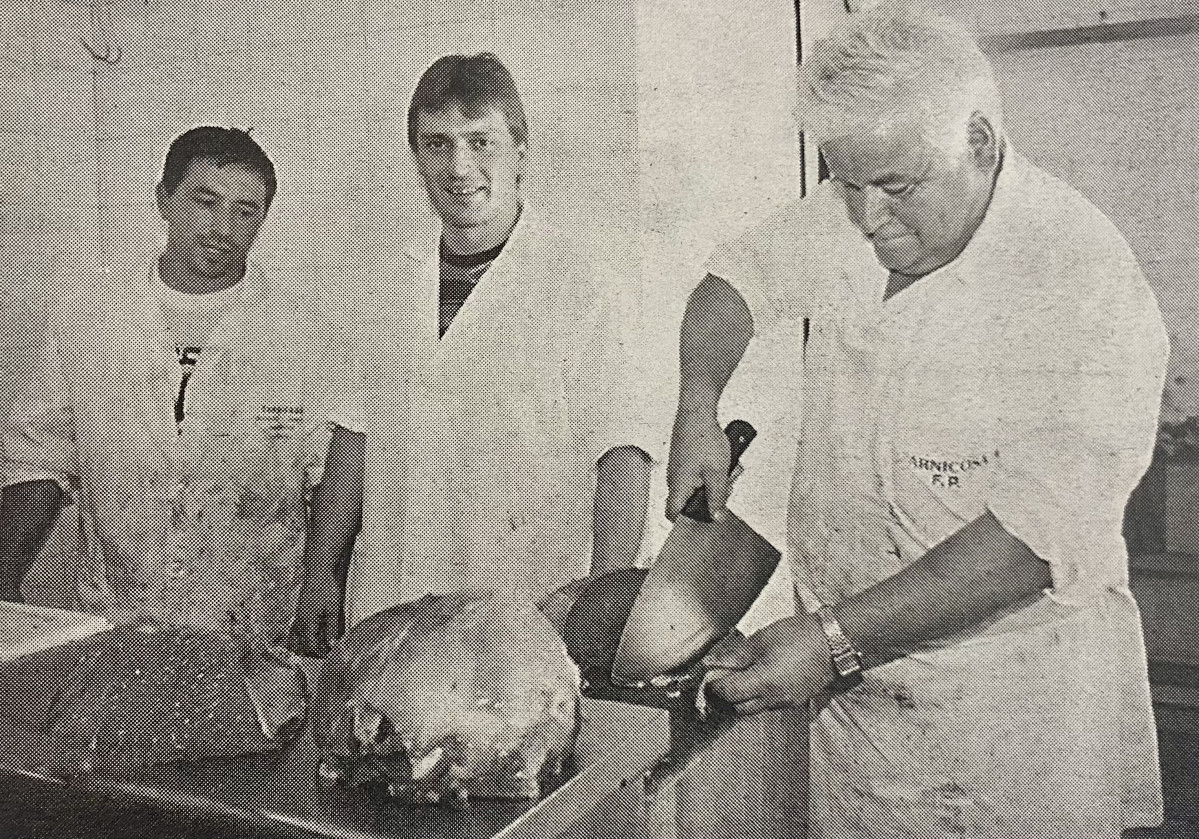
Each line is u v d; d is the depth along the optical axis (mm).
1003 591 1380
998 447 1369
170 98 1898
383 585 1774
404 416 1746
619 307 1583
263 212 1844
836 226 1438
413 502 1744
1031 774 1384
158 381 1935
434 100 1689
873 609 1447
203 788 1150
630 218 1567
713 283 1520
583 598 1614
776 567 1498
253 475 1871
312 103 1788
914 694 1434
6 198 2045
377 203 1753
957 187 1367
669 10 1515
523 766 1129
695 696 1537
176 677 1271
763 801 1501
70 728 1225
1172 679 1305
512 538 1673
